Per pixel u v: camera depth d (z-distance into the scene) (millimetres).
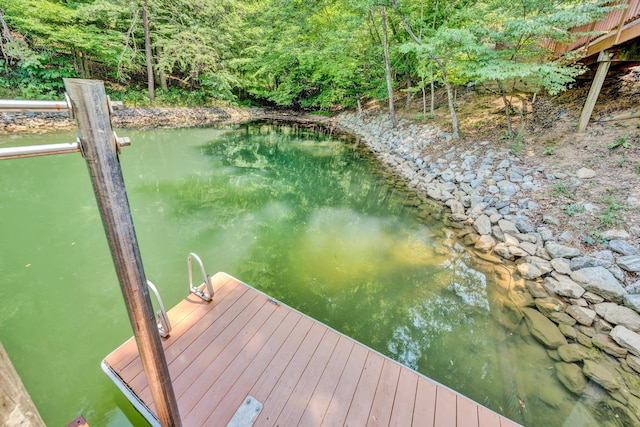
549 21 4574
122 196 836
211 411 1860
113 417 2084
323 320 3119
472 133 7766
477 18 6758
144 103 12961
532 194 4902
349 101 16891
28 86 9680
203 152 9586
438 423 1878
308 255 4305
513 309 3193
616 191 4164
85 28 10641
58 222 4691
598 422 2107
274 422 1829
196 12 13148
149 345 1064
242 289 2879
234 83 17203
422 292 3551
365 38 11867
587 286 3248
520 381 2441
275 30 15984
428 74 8508
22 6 8945
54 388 2289
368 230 5102
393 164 8719
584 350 2633
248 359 2201
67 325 2902
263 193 6742
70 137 8672
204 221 5223
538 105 7344
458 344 2836
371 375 2148
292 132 14148
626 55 4738
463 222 5133
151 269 3807
